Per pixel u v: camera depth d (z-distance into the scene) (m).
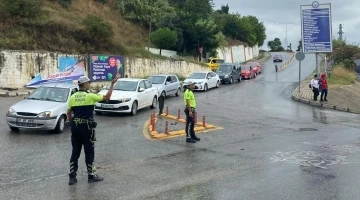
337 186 8.02
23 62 26.58
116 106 18.16
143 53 39.38
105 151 10.95
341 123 18.52
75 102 7.96
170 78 27.31
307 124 17.69
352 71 56.78
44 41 30.42
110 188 7.63
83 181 8.05
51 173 8.56
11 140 12.02
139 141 12.53
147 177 8.48
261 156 10.79
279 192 7.55
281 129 15.92
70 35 32.91
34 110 13.12
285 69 60.88
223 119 18.27
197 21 55.09
